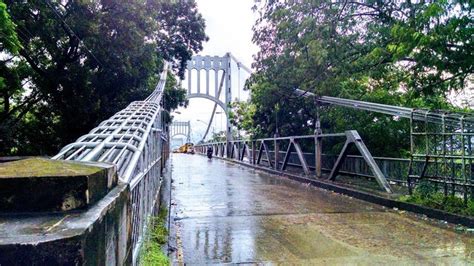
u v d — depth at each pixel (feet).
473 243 17.56
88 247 3.22
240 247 17.08
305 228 20.84
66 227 3.20
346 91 42.45
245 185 41.45
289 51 39.63
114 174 5.59
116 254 4.76
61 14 37.93
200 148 164.25
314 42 31.91
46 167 4.11
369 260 15.11
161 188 33.96
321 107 48.98
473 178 22.72
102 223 3.79
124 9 39.60
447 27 20.71
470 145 22.30
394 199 27.22
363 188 33.14
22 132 47.75
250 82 50.08
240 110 83.20
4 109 46.85
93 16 38.86
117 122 13.70
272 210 26.30
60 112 45.19
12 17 34.22
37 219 3.44
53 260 2.91
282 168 54.03
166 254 14.44
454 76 23.66
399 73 35.40
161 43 62.64
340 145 42.63
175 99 70.49
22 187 3.58
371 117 40.63
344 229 20.58
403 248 16.83
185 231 20.04
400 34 22.68
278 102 52.47
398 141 39.60
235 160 87.10
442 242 17.80
